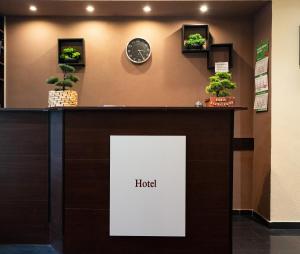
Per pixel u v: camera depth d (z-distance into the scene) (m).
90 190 2.65
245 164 4.33
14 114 2.96
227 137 2.61
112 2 3.85
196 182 2.61
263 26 4.00
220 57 4.35
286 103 3.77
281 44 3.77
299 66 3.77
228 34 4.34
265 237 3.43
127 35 4.35
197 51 4.26
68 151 2.66
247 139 4.31
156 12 4.19
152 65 4.35
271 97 3.77
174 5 3.95
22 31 4.35
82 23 4.35
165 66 4.35
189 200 2.61
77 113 2.65
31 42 4.35
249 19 4.34
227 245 2.61
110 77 4.36
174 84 4.36
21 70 4.35
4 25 4.34
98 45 4.35
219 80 2.96
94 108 2.58
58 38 4.33
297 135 3.77
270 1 3.78
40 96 4.35
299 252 3.00
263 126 3.98
